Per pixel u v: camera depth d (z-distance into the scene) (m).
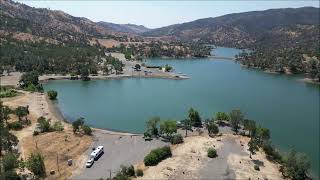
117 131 184.00
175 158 139.75
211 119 190.62
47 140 154.38
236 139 163.50
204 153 145.62
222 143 157.75
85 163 135.25
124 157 142.38
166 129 165.12
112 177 123.94
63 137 159.75
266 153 148.12
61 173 125.19
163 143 159.00
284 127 198.25
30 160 122.56
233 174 127.31
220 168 132.00
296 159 132.00
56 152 142.38
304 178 130.12
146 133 166.38
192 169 130.25
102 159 139.88
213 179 122.94
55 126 171.50
